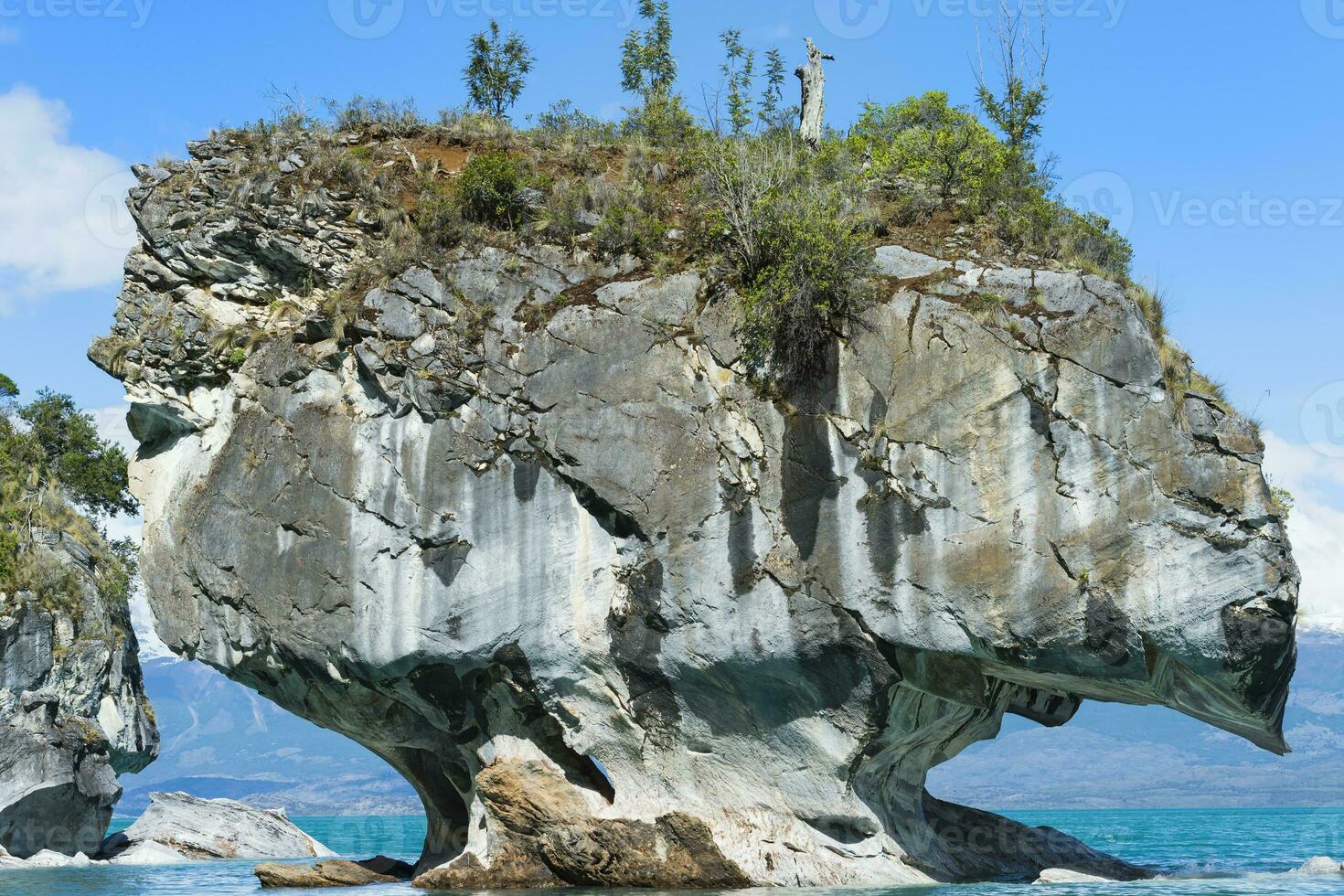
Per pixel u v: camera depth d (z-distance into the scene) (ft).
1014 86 101.91
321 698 96.07
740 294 88.69
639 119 110.22
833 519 83.51
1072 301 81.56
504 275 92.68
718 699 85.51
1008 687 93.50
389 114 106.73
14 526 174.50
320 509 91.76
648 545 86.33
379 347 91.35
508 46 125.18
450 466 89.71
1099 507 78.79
